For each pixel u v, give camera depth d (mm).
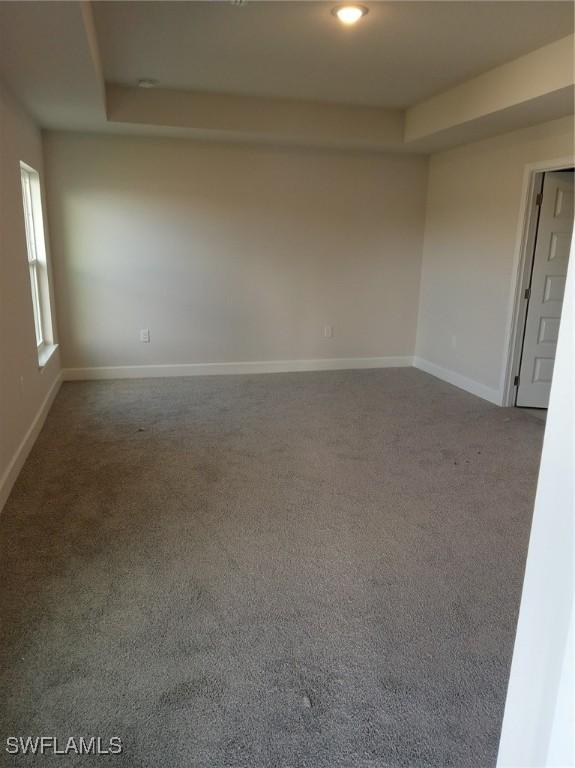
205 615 2148
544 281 4758
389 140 5289
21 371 3557
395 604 2240
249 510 3000
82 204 5332
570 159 4121
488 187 5074
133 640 2006
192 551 2590
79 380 5695
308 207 5891
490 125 4422
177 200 5539
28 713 1690
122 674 1848
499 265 4973
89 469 3486
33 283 4910
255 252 5859
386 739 1631
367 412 4781
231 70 4016
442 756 1581
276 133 5016
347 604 2234
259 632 2064
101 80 3715
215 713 1705
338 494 3213
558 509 803
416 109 5031
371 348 6465
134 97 4629
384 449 3932
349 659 1939
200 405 4902
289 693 1786
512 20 3014
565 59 3287
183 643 1997
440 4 2820
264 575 2418
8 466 3141
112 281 5570
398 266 6297
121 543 2643
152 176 5430
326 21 3068
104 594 2262
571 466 771
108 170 5320
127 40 3395
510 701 959
